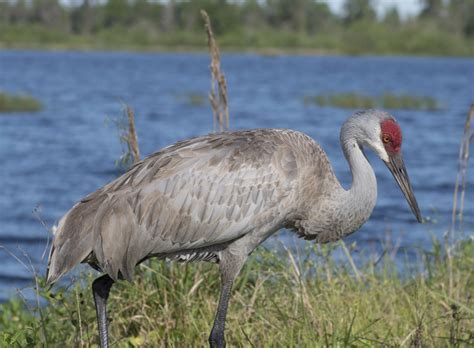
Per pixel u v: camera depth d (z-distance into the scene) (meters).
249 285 10.05
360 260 12.80
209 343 8.42
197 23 160.50
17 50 148.50
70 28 167.00
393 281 10.73
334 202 8.87
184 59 121.12
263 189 8.40
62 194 21.17
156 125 34.78
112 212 7.97
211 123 36.00
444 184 21.42
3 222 18.19
